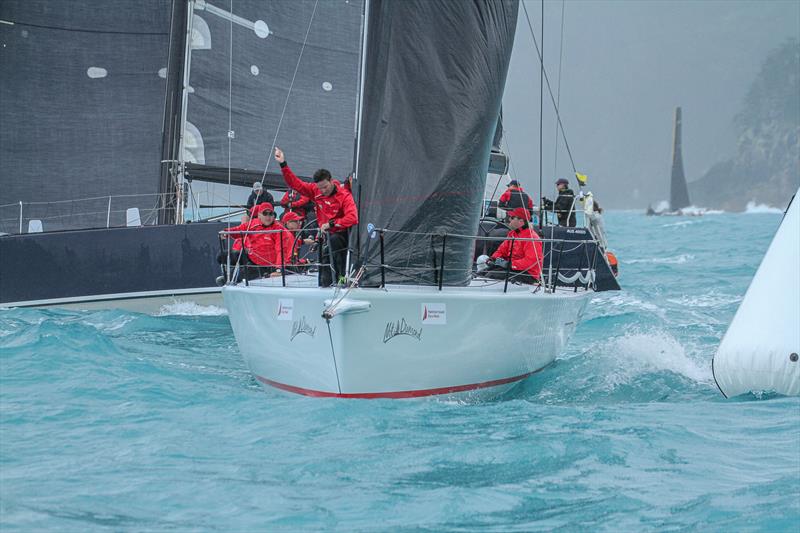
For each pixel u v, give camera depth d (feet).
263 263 93.61
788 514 48.32
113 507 49.78
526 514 49.16
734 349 78.38
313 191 79.10
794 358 75.66
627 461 58.03
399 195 72.08
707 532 46.42
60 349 90.63
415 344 70.90
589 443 61.57
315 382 71.92
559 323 88.79
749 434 64.44
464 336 73.67
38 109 148.05
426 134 72.84
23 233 135.54
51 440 61.82
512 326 78.13
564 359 97.60
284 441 61.98
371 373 69.92
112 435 63.10
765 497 51.06
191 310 138.00
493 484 53.88
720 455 59.31
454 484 53.83
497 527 47.47
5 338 96.73
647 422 67.72
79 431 63.93
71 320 125.18
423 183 73.10
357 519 48.49
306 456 58.90
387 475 55.47
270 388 78.69
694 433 64.49
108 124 150.20
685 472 55.88
